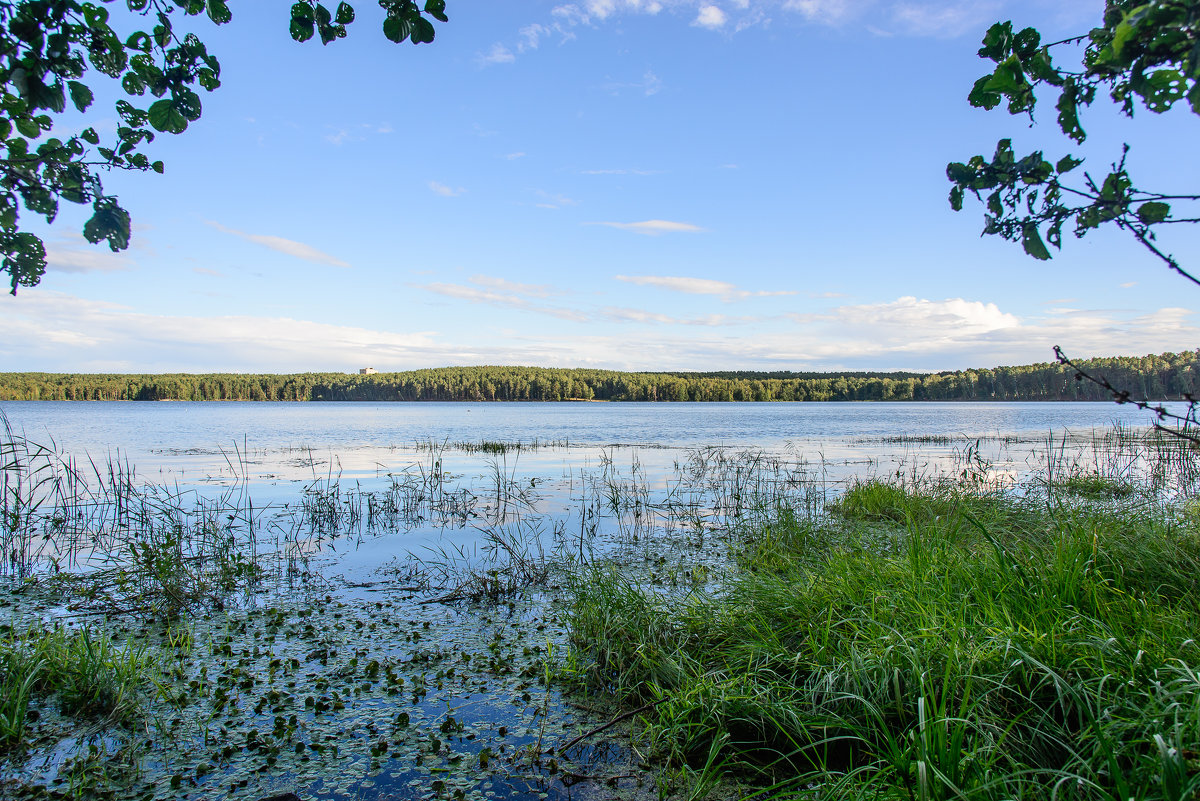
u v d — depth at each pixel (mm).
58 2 2801
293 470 19953
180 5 3014
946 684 3373
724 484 16547
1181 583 5516
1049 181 2350
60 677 5219
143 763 4293
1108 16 2121
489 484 17234
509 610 7367
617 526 11859
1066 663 3939
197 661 5906
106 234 3234
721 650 5414
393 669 5746
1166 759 2730
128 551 9289
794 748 4238
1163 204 2168
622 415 74625
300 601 7715
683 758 4262
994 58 2361
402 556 9859
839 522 10555
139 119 3195
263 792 4008
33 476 17719
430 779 4145
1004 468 19297
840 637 4844
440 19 2885
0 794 3918
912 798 3002
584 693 5285
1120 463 19406
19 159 3041
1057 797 3068
